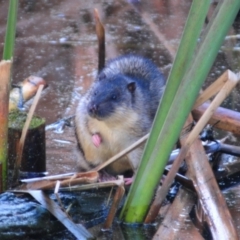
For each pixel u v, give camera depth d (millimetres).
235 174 10875
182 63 8055
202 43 8039
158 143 8477
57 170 10695
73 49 17062
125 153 9250
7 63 8906
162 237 8719
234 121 10594
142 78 11383
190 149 9562
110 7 20531
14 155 9930
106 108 10133
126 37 17906
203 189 9188
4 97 9023
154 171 8688
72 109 13352
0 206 9086
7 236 8805
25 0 21094
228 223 8688
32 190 9109
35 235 8867
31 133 10172
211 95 9172
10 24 8914
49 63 15961
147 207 8953
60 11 20094
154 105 10766
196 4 7844
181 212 9430
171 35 18125
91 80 14891
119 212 9391
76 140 10961
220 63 16203
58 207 8906
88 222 9164
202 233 8844
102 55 12086
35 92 11422
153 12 20062
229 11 7844
